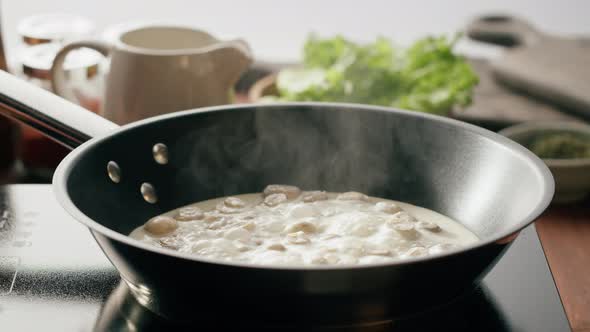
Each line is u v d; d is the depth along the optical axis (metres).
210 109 0.76
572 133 1.02
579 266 0.86
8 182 0.98
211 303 0.60
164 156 0.75
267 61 1.27
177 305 0.61
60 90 0.91
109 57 0.91
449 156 0.75
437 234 0.72
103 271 0.69
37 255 0.71
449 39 1.51
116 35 0.93
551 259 0.87
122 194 0.72
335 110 0.77
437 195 0.75
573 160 0.94
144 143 0.73
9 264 0.70
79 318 0.65
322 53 1.10
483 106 1.16
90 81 0.98
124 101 0.90
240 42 0.91
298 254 0.67
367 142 0.77
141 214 0.74
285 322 0.60
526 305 0.66
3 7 1.41
